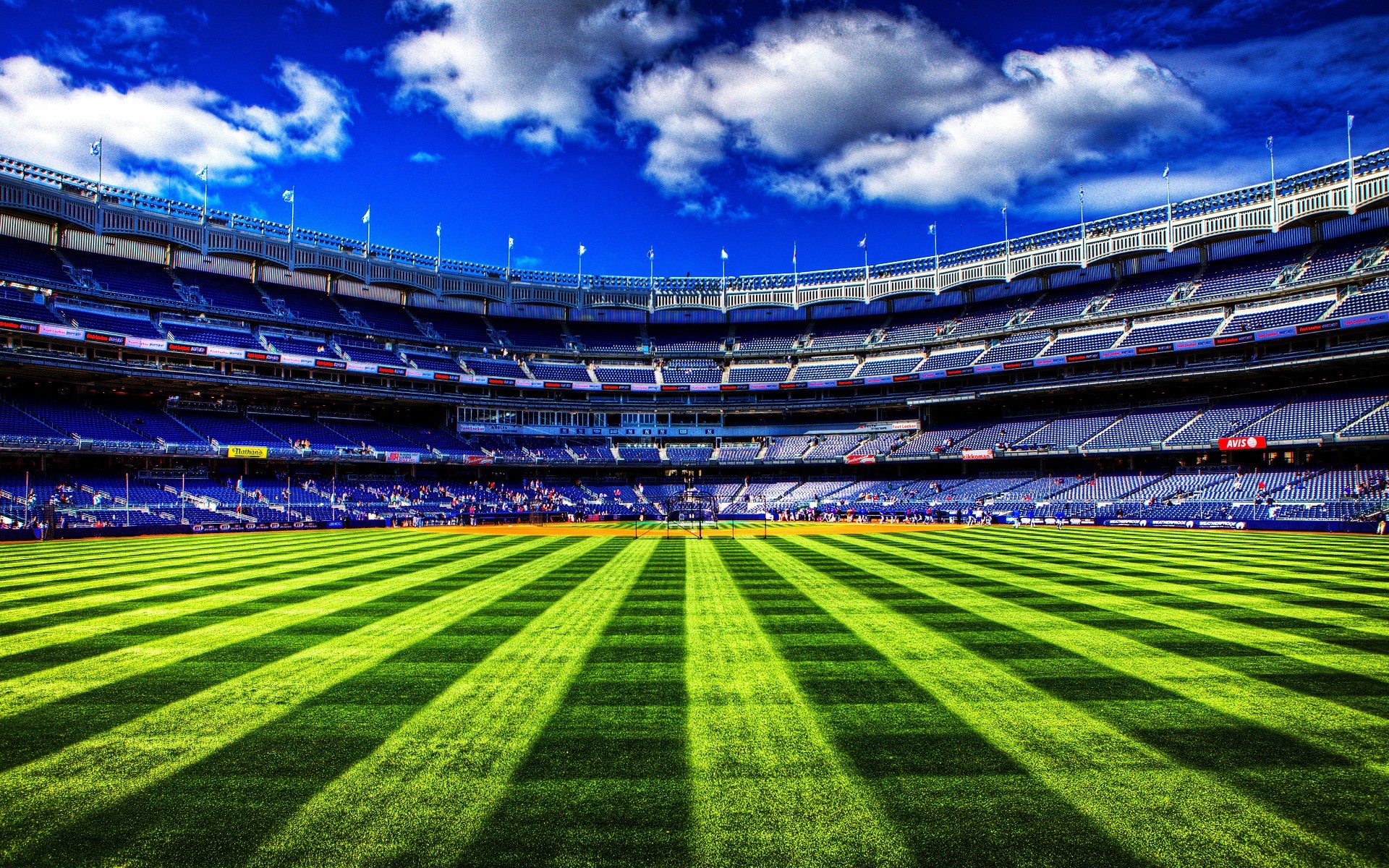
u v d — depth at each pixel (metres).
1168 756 7.93
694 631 14.26
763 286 87.94
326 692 10.26
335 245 75.94
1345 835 6.23
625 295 87.31
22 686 10.52
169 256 67.62
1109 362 66.94
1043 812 6.71
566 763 7.80
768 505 75.06
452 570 24.66
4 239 58.59
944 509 64.12
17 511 46.25
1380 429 49.81
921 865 5.83
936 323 82.31
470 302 86.12
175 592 19.20
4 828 6.43
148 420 59.88
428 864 5.86
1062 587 19.88
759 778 7.45
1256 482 53.59
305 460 63.06
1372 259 57.47
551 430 80.88
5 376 56.25
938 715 9.26
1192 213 64.31
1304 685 10.40
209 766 7.73
